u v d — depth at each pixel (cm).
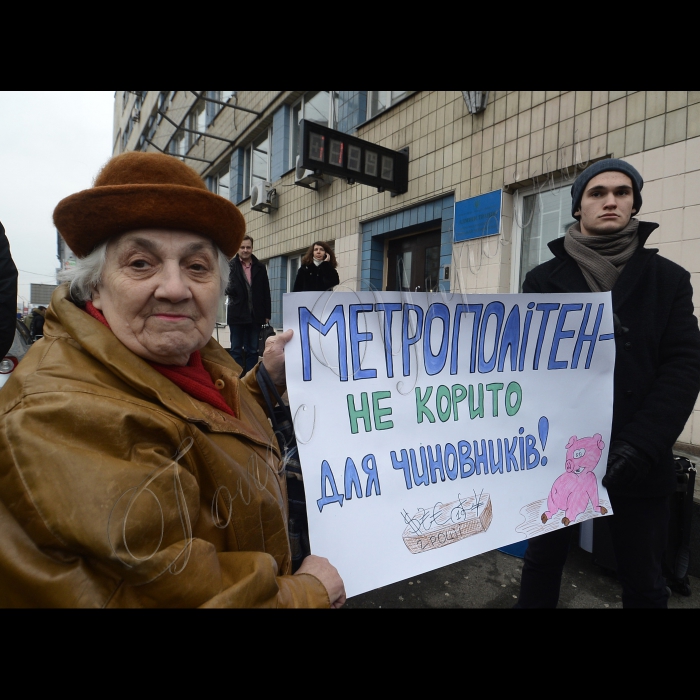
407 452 110
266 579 67
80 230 72
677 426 121
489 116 409
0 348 189
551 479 128
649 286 132
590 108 329
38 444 56
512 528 121
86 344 68
